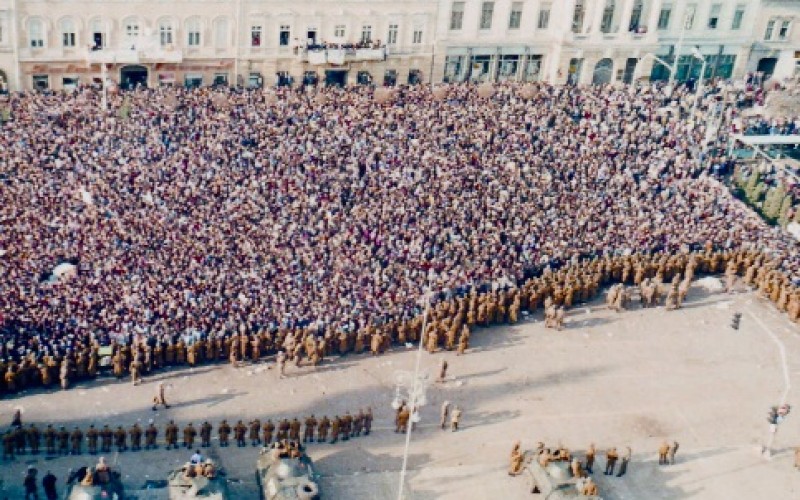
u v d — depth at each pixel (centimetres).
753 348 6175
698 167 7712
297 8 8375
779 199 7438
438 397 5453
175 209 6084
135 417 5041
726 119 8619
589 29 9250
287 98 7569
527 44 9269
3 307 5222
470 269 6084
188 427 4803
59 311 5259
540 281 6256
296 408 5228
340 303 5675
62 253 5606
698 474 5062
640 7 9375
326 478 4784
